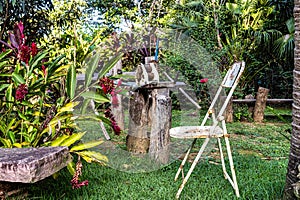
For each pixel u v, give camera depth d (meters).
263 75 7.40
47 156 1.93
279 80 7.47
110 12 8.94
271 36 6.74
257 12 6.76
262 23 6.88
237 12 6.59
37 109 3.02
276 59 7.00
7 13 3.63
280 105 7.30
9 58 2.94
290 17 6.93
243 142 4.48
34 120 2.80
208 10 6.65
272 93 7.51
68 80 2.56
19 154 1.98
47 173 1.93
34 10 4.08
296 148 2.24
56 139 2.53
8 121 2.78
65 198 2.46
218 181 2.86
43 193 2.54
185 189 2.68
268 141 4.58
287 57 6.73
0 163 1.80
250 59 6.70
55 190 2.60
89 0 8.71
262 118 6.16
